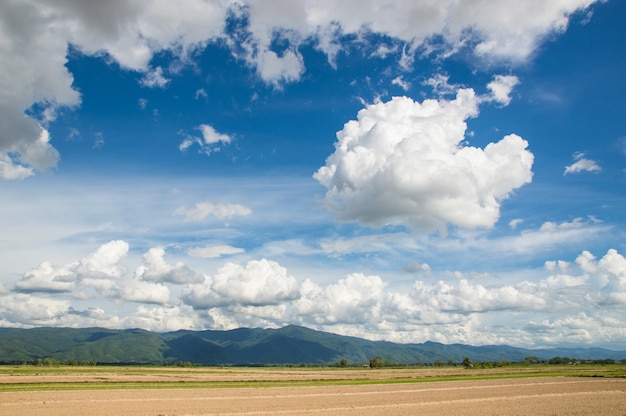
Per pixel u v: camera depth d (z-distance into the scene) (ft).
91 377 351.87
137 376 390.01
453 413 163.73
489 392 250.78
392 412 165.58
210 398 204.74
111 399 192.95
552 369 627.87
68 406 167.43
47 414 147.02
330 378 402.52
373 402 197.36
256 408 171.01
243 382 326.24
